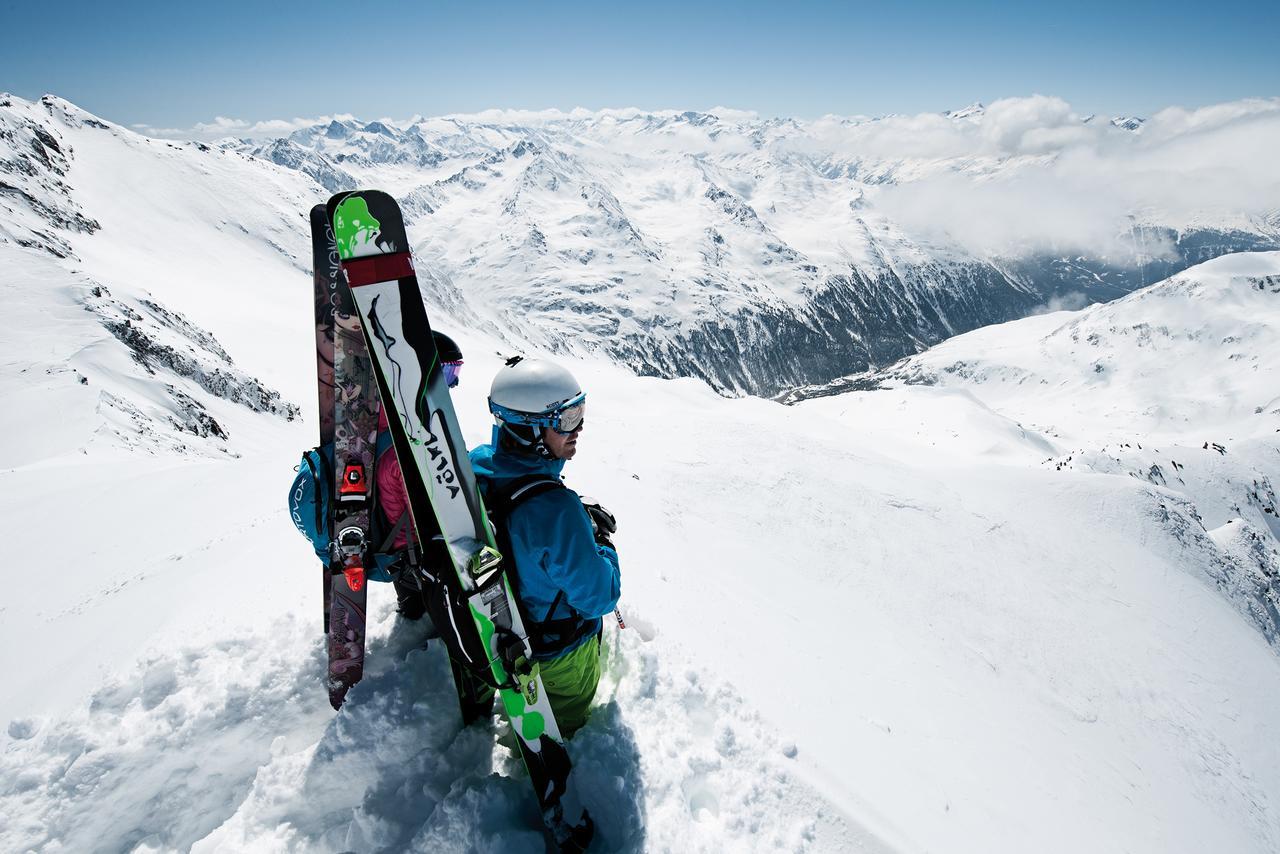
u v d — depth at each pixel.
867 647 11.06
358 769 2.70
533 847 2.50
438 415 2.51
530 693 2.57
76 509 12.82
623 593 5.18
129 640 3.69
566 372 2.63
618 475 15.80
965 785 5.00
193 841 2.63
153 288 75.56
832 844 2.71
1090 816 8.01
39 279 40.00
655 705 3.18
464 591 2.51
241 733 2.95
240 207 126.88
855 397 162.25
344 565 2.86
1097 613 25.02
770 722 3.46
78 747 2.84
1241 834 14.48
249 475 13.96
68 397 27.72
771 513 18.30
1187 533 41.94
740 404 43.91
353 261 2.40
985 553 23.61
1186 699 21.50
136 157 125.25
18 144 100.94
